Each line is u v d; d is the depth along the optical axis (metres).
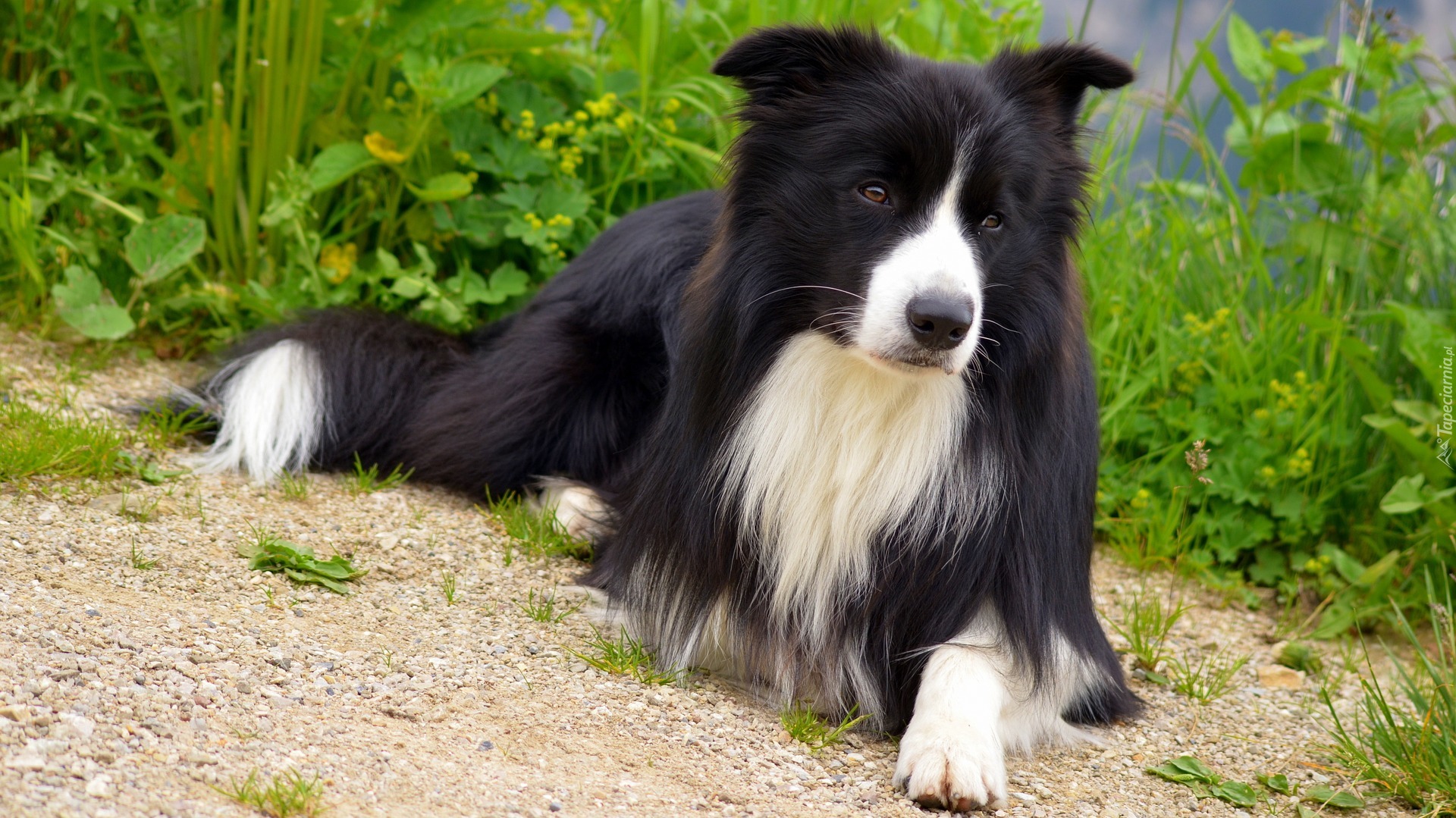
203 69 5.00
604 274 4.16
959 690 2.83
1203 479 3.75
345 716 2.53
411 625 3.08
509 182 5.10
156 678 2.49
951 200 2.86
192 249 4.58
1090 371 3.40
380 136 4.86
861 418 2.99
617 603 3.29
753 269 3.00
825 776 2.68
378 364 4.26
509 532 3.77
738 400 3.04
